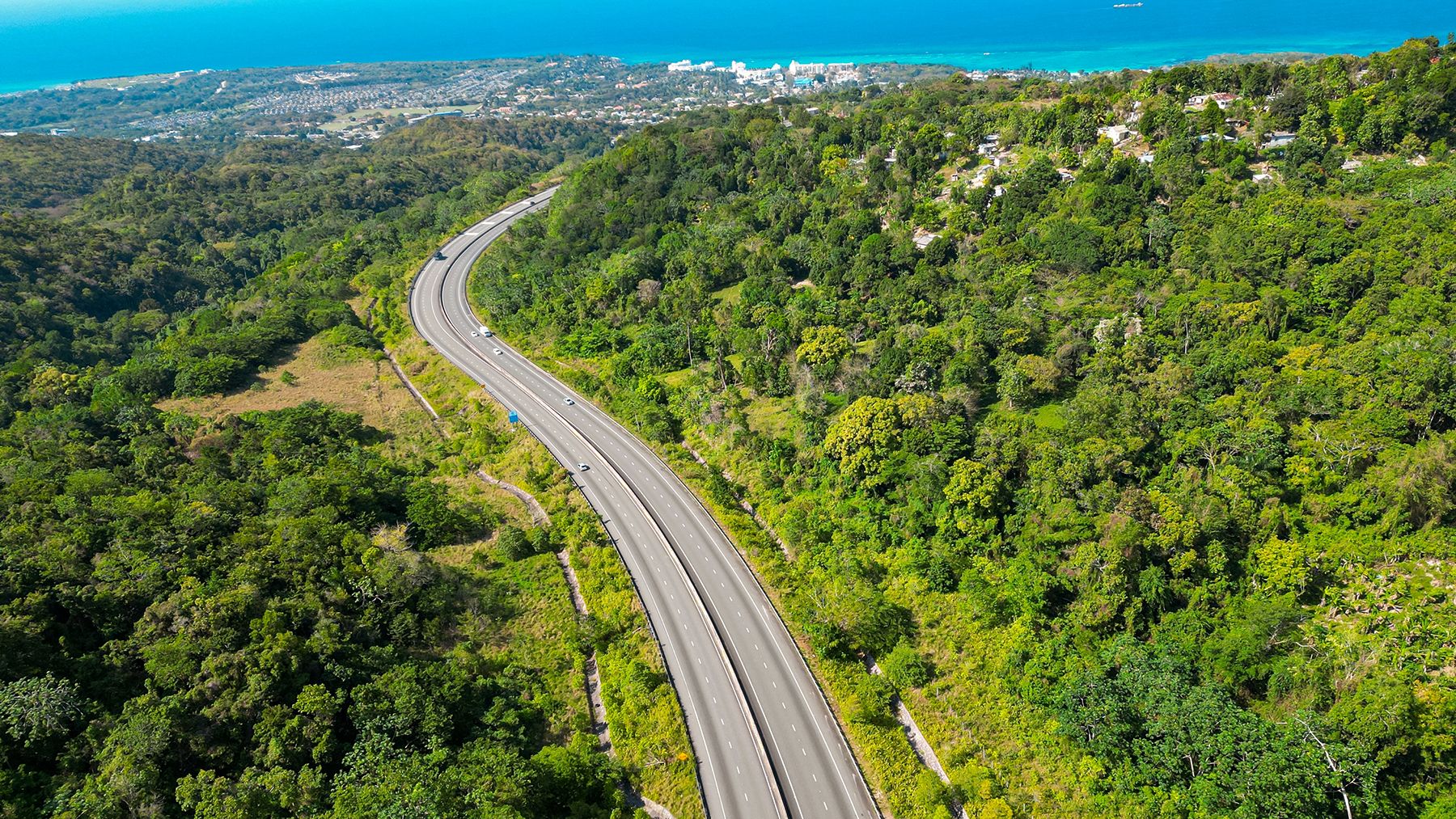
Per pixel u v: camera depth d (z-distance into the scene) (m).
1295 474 104.88
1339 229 151.00
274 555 98.38
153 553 96.56
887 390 132.75
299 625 89.81
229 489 113.88
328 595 94.69
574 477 131.38
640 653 97.25
